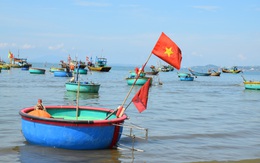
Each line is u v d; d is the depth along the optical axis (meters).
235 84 74.25
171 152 13.41
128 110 25.33
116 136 13.34
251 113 26.48
